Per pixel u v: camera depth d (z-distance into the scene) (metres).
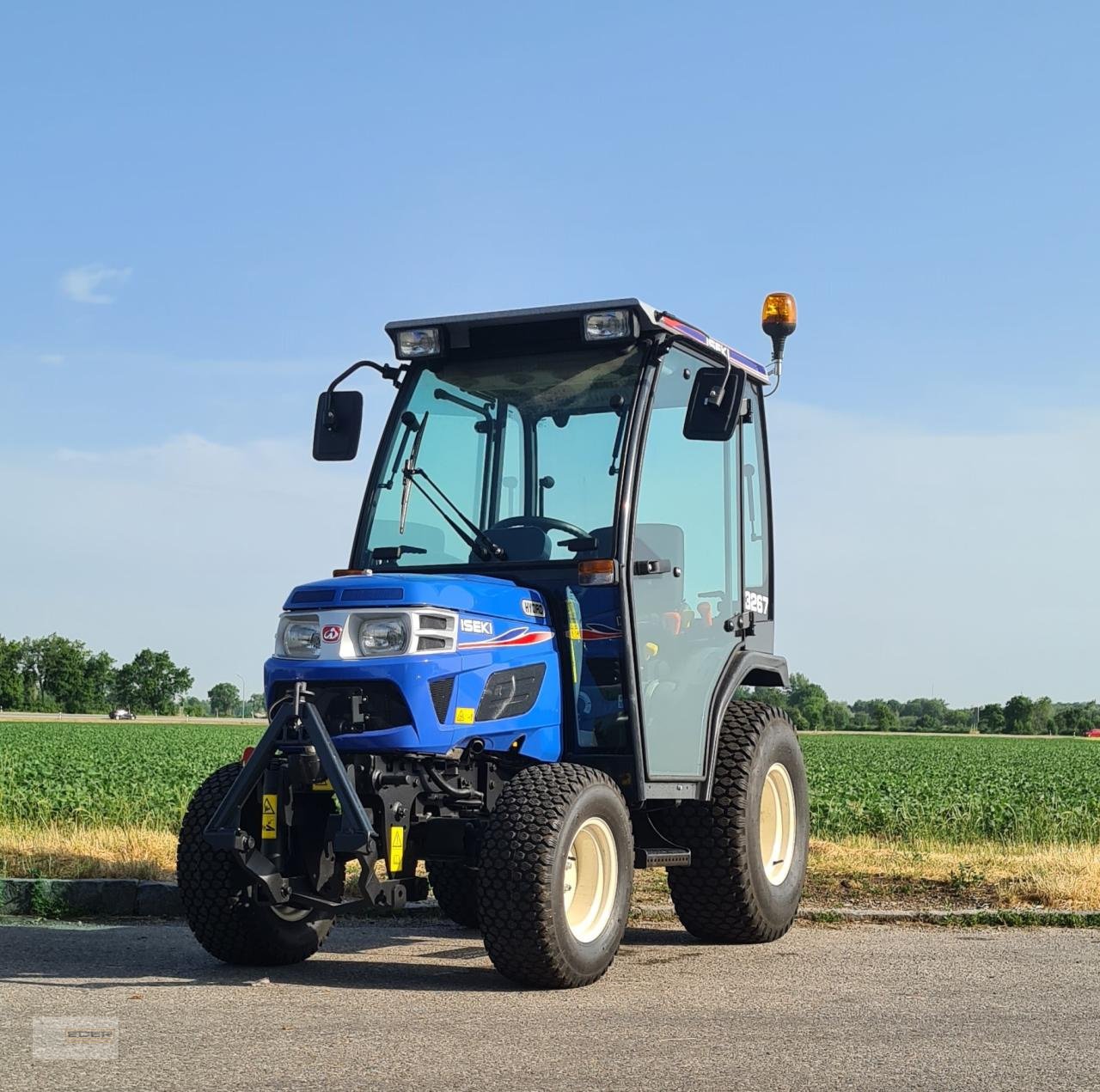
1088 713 149.38
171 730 76.25
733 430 7.25
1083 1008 6.15
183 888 7.16
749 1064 5.07
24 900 9.34
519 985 6.74
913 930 8.75
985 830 19.11
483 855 6.62
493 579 7.33
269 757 6.73
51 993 6.34
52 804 20.67
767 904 8.27
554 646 7.41
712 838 8.16
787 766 8.80
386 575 7.15
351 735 6.68
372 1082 4.76
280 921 7.32
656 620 7.66
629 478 7.44
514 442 7.74
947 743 77.56
